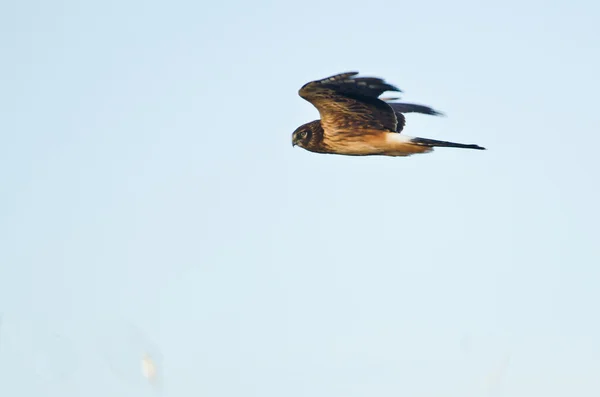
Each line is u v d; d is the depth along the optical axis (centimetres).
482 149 1378
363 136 1413
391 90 1330
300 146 1473
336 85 1324
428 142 1391
